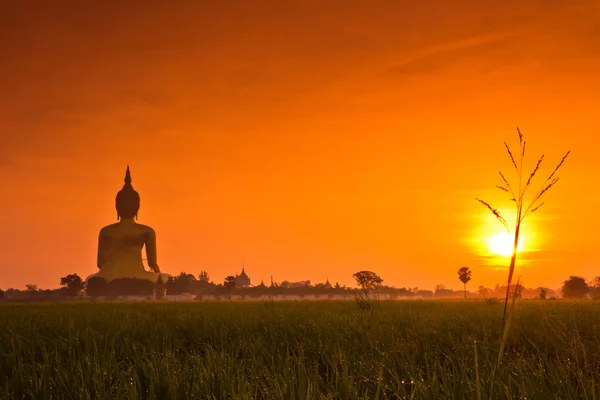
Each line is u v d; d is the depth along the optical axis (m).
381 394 6.58
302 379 6.34
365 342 10.90
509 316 4.53
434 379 6.46
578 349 8.77
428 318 17.30
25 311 32.09
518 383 6.50
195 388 6.61
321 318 18.11
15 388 7.25
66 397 6.78
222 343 11.05
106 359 9.20
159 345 11.34
